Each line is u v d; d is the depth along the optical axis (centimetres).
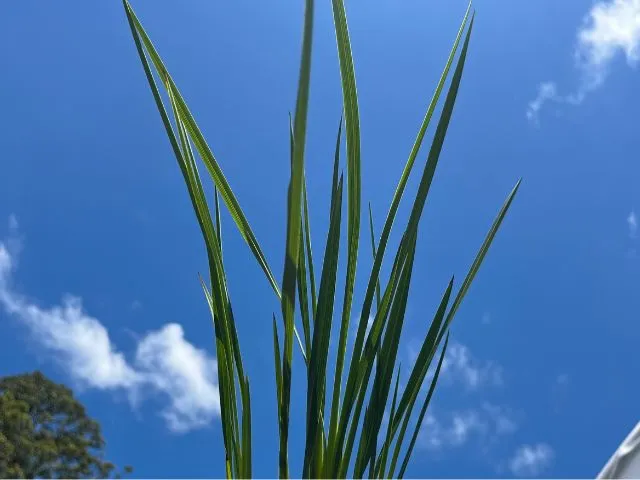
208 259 54
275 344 54
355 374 51
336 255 50
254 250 57
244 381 55
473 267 53
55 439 746
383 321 52
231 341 55
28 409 733
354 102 51
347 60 51
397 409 53
